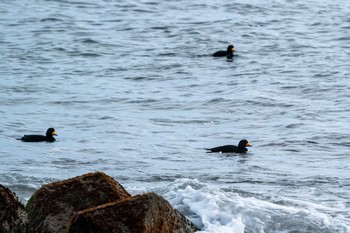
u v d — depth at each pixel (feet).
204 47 300.81
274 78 252.21
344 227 91.86
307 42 306.55
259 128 191.93
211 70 266.98
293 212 94.63
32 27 329.93
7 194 84.28
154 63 276.62
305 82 244.22
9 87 238.07
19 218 83.61
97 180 85.97
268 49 296.51
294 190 120.57
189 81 251.80
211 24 335.06
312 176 136.46
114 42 306.55
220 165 149.69
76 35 317.22
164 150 165.99
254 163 152.66
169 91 236.84
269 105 215.51
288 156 161.27
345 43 306.55
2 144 168.66
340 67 265.75
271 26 334.65
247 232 90.74
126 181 127.75
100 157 155.33
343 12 361.92
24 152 159.63
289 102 219.00
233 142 178.70
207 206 94.43
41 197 84.84
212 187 102.68
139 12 359.66
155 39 312.71
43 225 82.89
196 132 187.93
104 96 227.81
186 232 82.33
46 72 262.26
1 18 345.72
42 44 302.86
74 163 148.05
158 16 351.87
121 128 189.16
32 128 189.67
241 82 247.70
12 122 195.21
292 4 376.68
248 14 356.18
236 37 315.58
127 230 77.87
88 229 78.07
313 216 93.56
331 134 182.80
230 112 209.67
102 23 338.34
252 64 274.36
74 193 84.99
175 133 186.19
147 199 79.71
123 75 259.80
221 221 91.91
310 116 202.69
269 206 95.76
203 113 208.74
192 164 150.41
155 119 201.16
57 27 329.93
